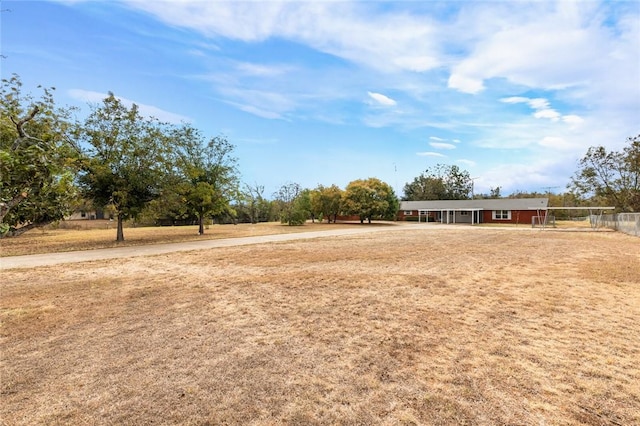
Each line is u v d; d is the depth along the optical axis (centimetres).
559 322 459
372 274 806
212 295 627
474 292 629
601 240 1664
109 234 2481
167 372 321
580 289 645
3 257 1170
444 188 6475
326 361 344
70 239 1983
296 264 971
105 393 282
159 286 705
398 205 4294
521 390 282
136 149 1612
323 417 245
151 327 454
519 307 531
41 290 675
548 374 311
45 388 291
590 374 311
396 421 238
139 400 270
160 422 240
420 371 319
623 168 3038
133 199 1650
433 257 1083
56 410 256
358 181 4250
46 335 425
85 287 699
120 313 518
